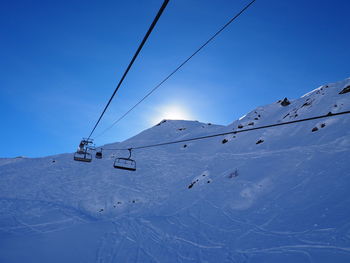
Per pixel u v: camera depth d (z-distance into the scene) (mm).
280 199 22000
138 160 54031
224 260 15336
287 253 14016
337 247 13102
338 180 20688
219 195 28406
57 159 63812
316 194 20172
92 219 30078
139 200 35781
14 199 39156
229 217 22516
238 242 17422
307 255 13234
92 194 39750
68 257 17188
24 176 52219
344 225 14891
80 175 49312
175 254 17297
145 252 17969
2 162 72062
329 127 33031
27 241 20453
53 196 40250
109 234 22750
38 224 26641
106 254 17750
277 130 42188
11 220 27984
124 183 42750
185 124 84625
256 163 32875
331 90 44312
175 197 33781
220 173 35094
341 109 35594
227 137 51219
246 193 25906
